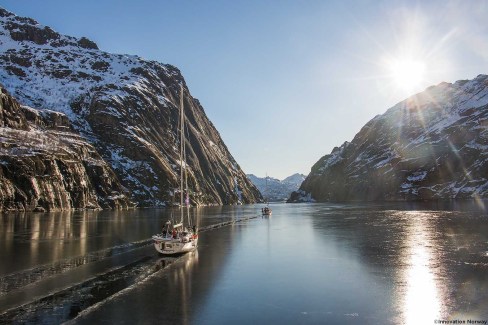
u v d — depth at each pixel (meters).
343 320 21.45
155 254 43.66
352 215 110.69
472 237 53.84
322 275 32.28
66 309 23.84
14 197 117.94
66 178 142.50
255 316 22.33
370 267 35.06
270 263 37.97
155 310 23.55
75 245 50.03
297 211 150.38
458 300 24.58
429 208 130.00
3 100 151.25
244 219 106.25
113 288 28.80
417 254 41.22
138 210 157.25
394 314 22.28
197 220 102.50
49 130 174.12
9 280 31.27
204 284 29.80
